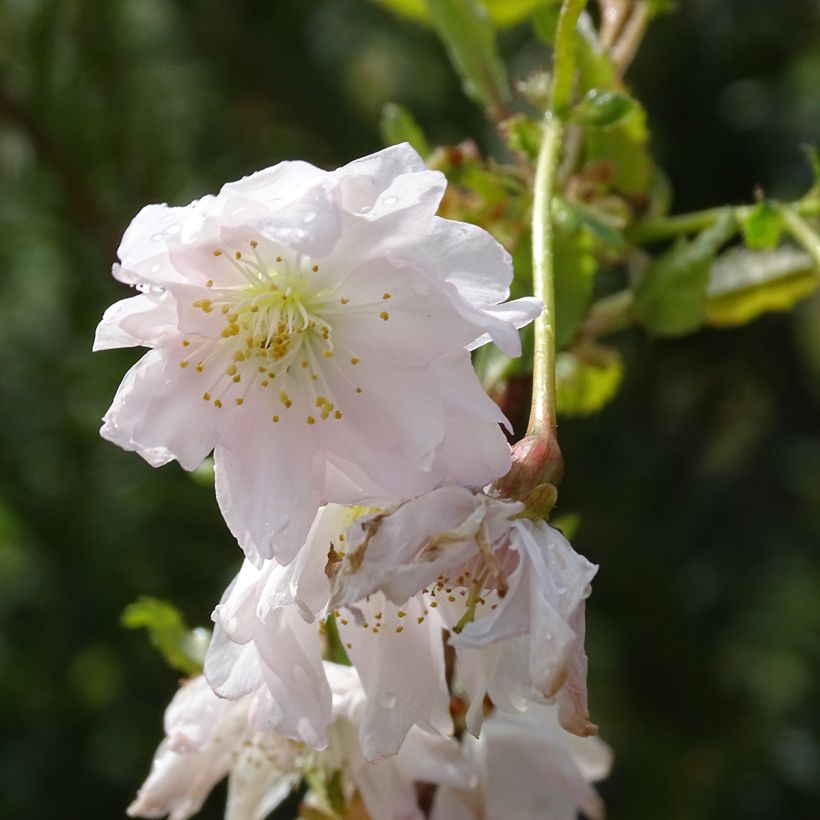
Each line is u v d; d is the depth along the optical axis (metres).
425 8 0.29
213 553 0.41
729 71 0.41
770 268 0.27
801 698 0.45
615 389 0.27
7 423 0.41
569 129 0.26
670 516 0.43
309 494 0.20
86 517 0.42
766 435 0.49
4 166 0.36
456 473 0.20
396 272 0.20
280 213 0.20
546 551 0.19
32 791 0.45
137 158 0.36
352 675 0.22
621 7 0.27
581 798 0.24
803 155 0.42
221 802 0.45
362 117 0.41
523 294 0.24
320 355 0.21
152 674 0.45
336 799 0.22
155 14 0.38
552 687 0.19
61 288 0.39
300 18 0.40
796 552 0.47
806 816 0.43
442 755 0.22
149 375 0.21
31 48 0.34
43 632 0.44
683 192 0.41
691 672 0.43
